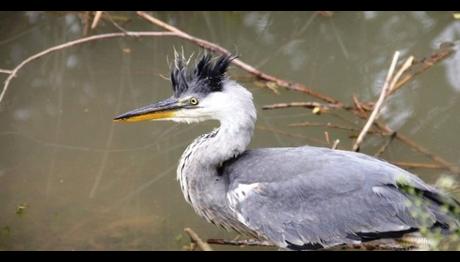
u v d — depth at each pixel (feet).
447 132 47.93
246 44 56.95
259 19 59.62
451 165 44.52
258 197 35.65
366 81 52.49
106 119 49.88
